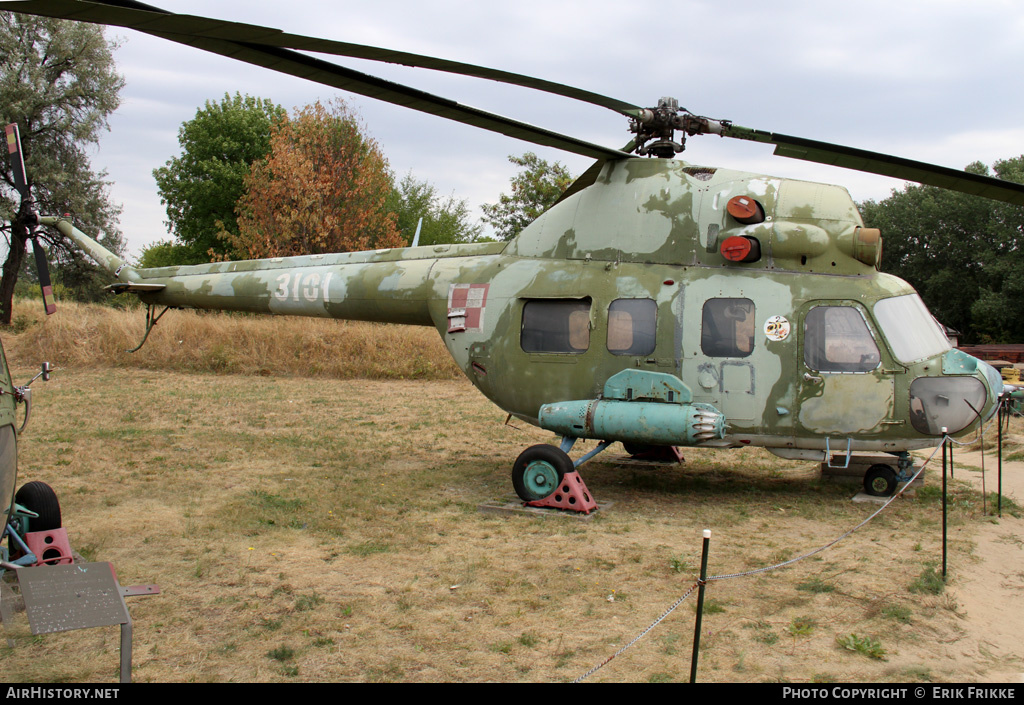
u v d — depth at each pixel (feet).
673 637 15.51
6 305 99.71
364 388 57.52
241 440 37.14
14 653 14.82
